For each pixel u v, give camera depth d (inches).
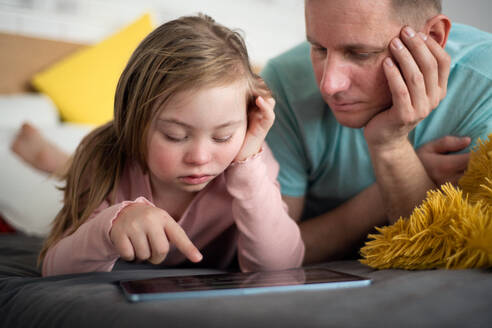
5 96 76.5
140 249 25.4
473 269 22.5
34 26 82.6
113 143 34.8
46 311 21.3
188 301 18.2
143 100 28.8
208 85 27.4
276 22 105.2
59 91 79.8
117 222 26.3
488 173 28.6
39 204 58.5
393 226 27.5
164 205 35.7
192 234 36.2
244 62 30.9
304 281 21.4
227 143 29.3
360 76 32.7
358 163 41.9
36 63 82.4
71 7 85.6
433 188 35.9
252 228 32.4
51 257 30.6
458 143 36.9
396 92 32.0
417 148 40.0
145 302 18.5
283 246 33.2
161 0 93.0
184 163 28.6
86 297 20.9
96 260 28.1
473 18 89.7
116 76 82.7
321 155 42.9
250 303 17.2
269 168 37.3
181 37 29.6
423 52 32.1
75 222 33.8
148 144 29.1
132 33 85.2
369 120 35.1
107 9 88.7
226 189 35.0
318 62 34.4
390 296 17.7
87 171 35.1
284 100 43.9
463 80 38.5
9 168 59.4
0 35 79.4
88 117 80.8
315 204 47.2
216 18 97.9
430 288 18.7
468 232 23.8
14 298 24.5
